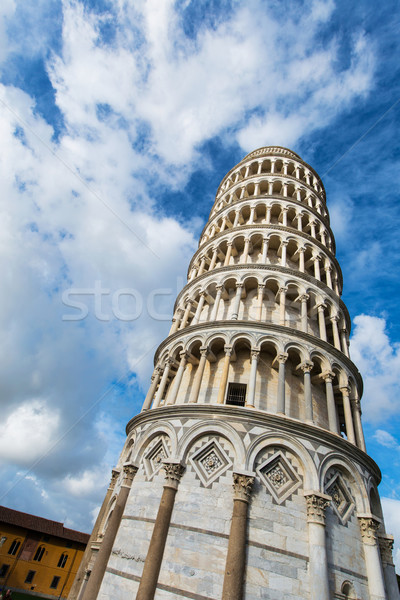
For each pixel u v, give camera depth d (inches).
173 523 611.2
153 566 564.1
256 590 523.8
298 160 1568.7
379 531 716.0
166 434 744.3
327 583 533.6
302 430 687.1
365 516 661.9
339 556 593.3
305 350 842.2
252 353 815.1
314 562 551.8
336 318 1005.8
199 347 919.0
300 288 1002.1
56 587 2405.3
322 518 598.9
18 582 2300.7
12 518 2465.6
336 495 668.7
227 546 566.3
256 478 629.6
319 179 1596.9
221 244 1218.0
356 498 689.0
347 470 696.4
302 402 836.0
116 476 885.2
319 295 1010.7
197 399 771.4
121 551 642.8
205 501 621.0
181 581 550.6
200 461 674.2
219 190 1723.7
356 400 869.8
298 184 1406.3
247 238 1145.4
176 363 952.3
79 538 2647.6
